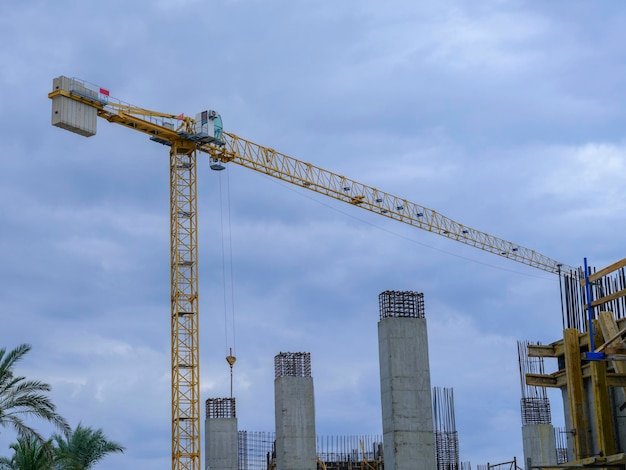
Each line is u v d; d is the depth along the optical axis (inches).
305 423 2294.5
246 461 3097.9
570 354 1353.3
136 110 3656.5
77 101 3440.0
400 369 1860.2
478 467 2418.8
